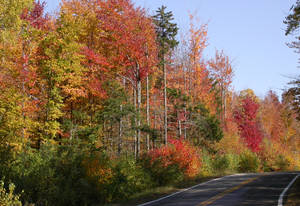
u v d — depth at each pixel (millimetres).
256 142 41719
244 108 43875
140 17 23250
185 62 34562
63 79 22281
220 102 44375
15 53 20094
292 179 19438
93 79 25172
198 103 34344
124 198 15797
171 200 13781
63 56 22641
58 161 15734
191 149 25812
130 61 23688
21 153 15352
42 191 13578
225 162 32031
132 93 32031
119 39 23047
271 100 70812
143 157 21500
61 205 13953
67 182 14727
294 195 12859
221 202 11938
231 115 46938
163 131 33500
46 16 25719
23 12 22859
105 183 15492
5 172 13680
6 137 17438
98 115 24906
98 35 25953
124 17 22688
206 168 27859
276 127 63844
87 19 26219
